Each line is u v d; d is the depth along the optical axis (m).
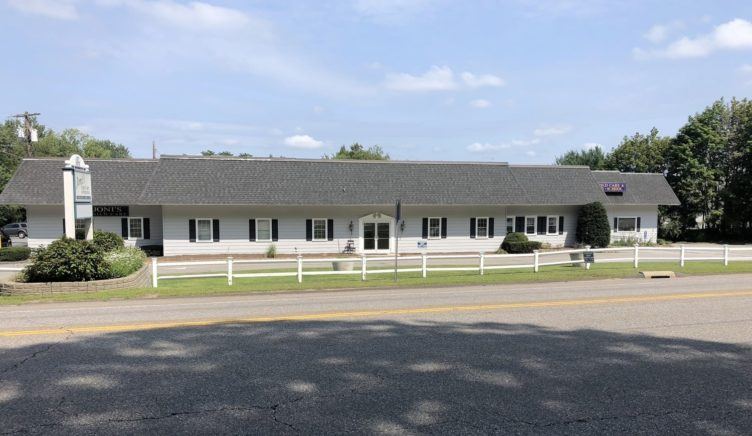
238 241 33.00
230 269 17.36
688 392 5.76
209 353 7.29
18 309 11.84
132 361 6.89
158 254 32.94
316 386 5.89
